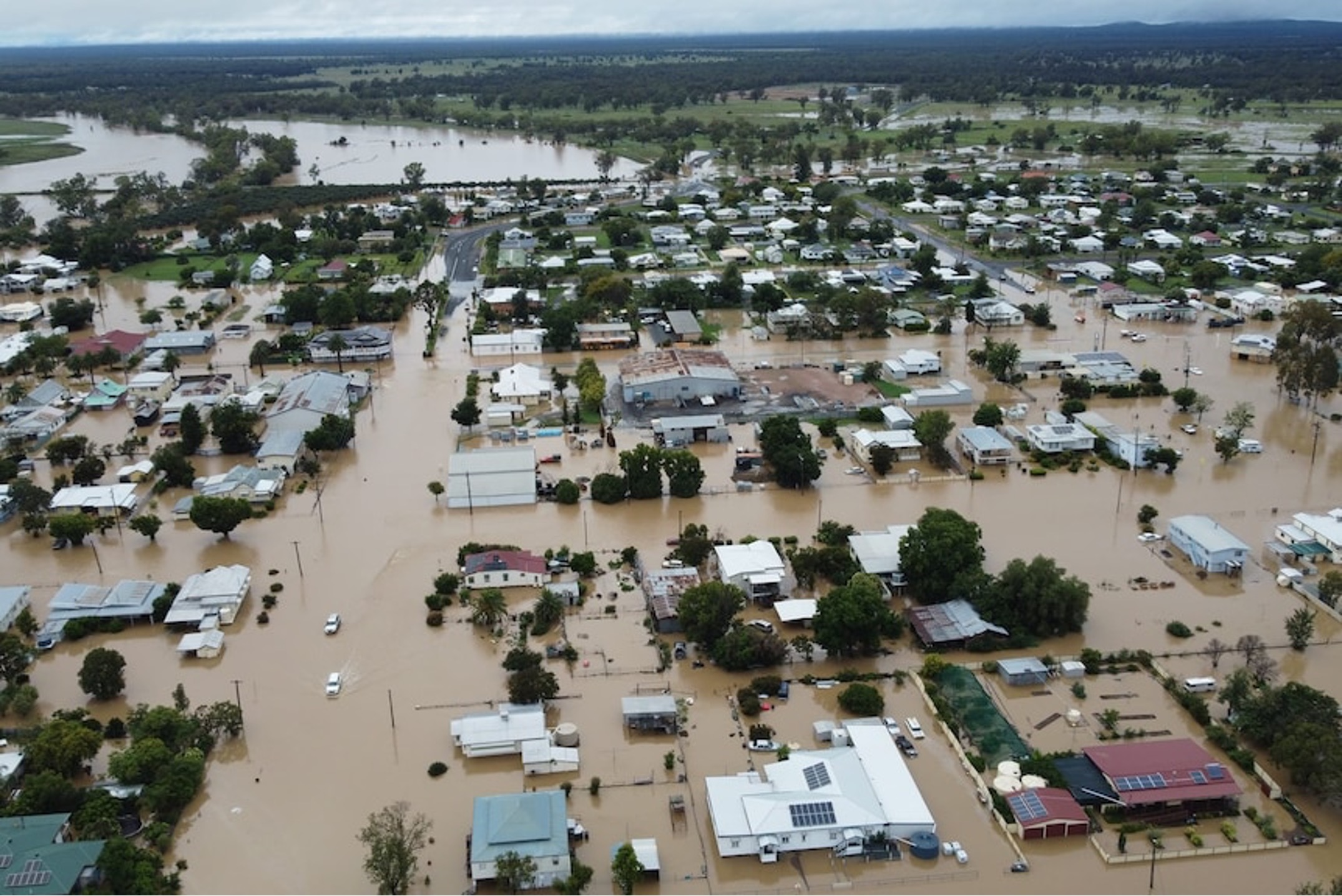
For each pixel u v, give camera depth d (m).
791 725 67.69
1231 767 63.59
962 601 79.06
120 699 71.12
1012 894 54.53
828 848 57.75
